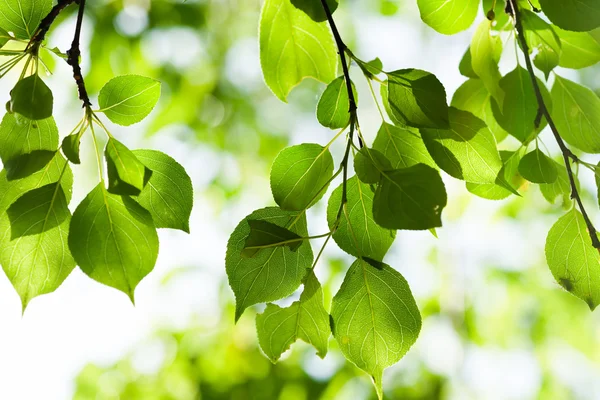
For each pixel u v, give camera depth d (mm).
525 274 2230
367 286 869
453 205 2256
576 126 976
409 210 820
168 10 2264
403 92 868
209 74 2545
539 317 2201
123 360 2234
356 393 2090
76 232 836
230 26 2557
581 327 2150
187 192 876
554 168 926
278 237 849
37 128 866
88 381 2182
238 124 2604
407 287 866
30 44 857
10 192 863
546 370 2199
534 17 943
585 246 905
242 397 2088
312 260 875
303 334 877
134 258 841
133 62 2279
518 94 949
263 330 875
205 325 2279
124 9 2180
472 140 883
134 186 828
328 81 986
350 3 2576
